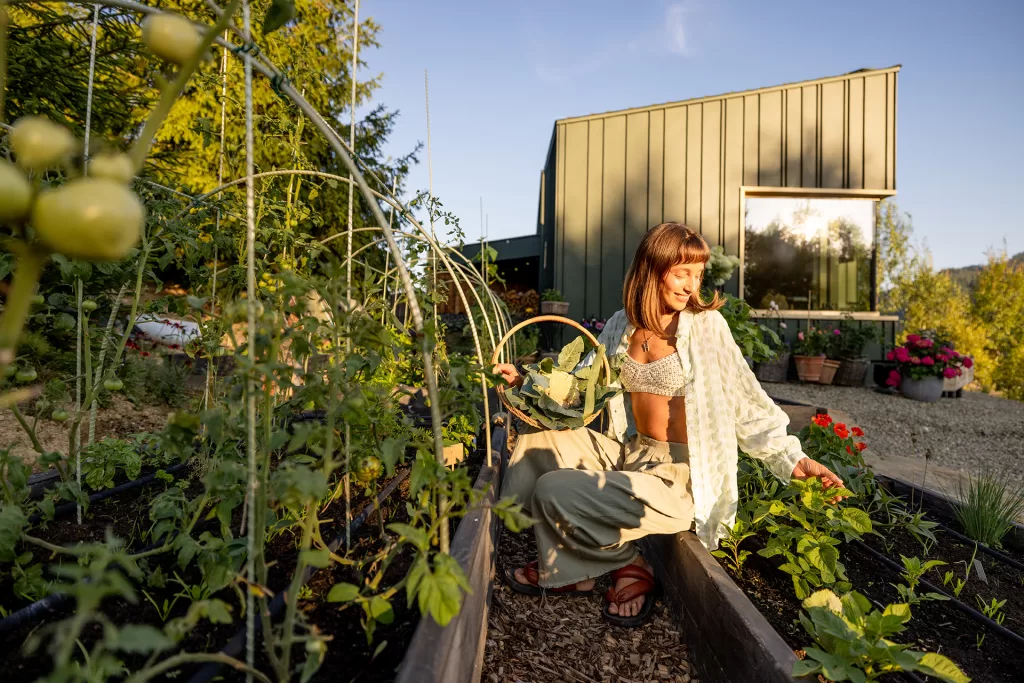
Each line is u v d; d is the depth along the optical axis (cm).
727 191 856
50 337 336
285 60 486
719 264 649
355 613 129
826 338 817
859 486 249
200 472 190
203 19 261
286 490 88
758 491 240
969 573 209
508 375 241
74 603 121
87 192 42
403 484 217
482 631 167
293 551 152
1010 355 1702
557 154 907
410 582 100
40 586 118
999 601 188
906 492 291
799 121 849
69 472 169
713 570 175
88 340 172
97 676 64
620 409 249
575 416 216
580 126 900
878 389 789
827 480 198
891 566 209
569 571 205
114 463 189
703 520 200
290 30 479
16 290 46
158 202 170
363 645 118
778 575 199
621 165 886
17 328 46
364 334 106
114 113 398
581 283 894
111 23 345
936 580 203
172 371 479
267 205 203
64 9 300
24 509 150
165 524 122
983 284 1805
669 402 222
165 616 119
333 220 757
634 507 197
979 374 1691
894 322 830
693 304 219
